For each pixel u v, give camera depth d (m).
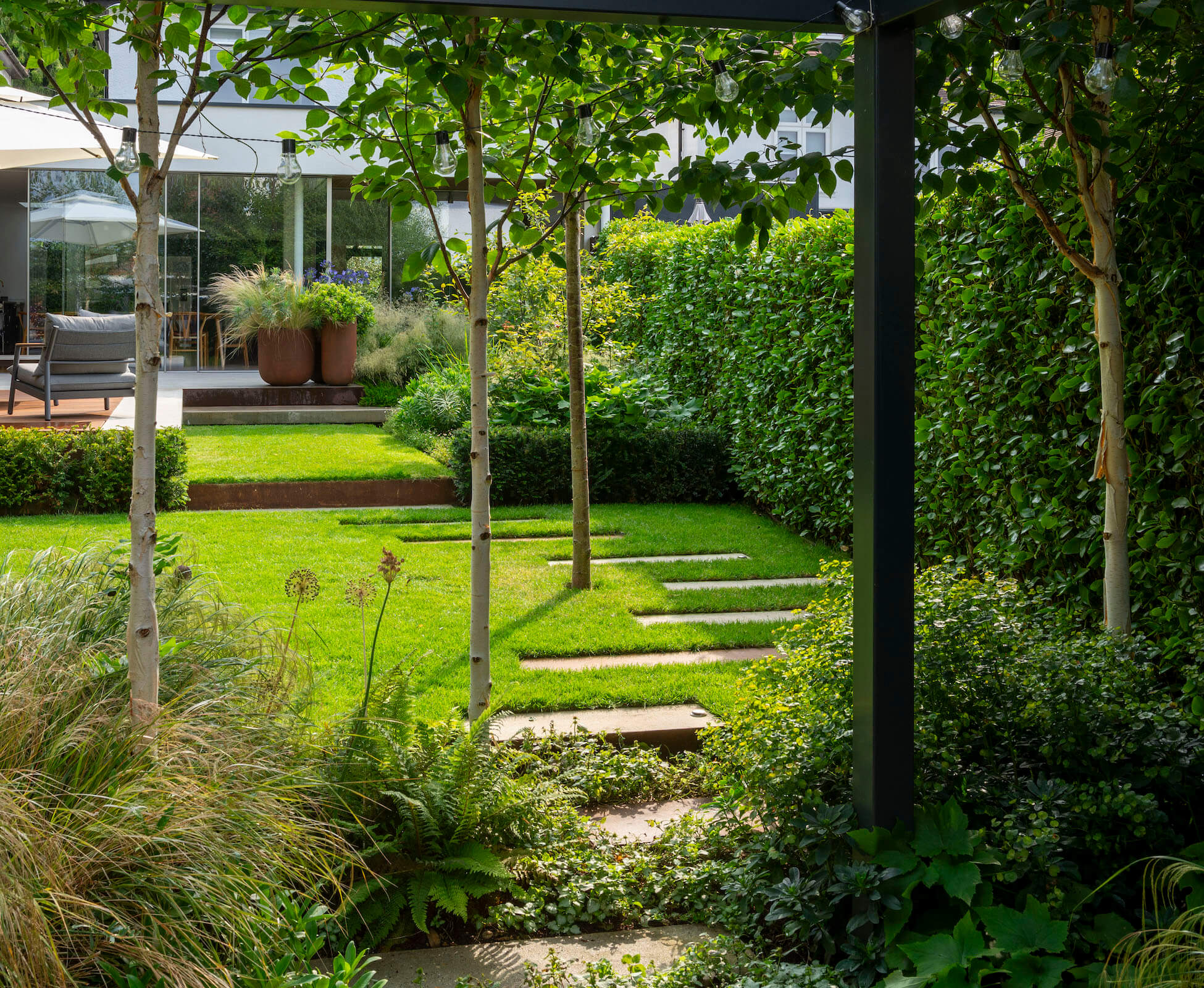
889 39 2.64
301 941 2.37
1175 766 2.93
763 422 8.50
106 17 2.98
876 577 2.72
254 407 12.97
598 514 8.63
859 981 2.58
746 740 3.33
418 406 11.23
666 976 2.62
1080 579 4.70
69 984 1.97
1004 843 2.74
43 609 3.16
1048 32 2.82
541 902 3.03
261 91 3.21
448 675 4.57
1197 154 3.68
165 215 15.09
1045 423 4.99
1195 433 3.94
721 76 2.97
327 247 15.65
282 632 3.76
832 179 3.43
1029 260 4.93
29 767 2.35
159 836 2.22
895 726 2.76
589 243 14.95
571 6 2.54
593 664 4.88
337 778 3.03
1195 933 2.22
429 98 3.51
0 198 18.75
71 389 9.84
